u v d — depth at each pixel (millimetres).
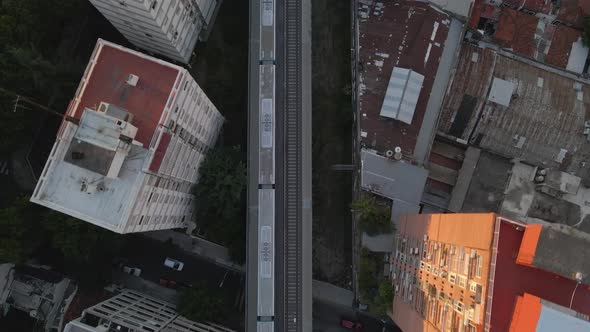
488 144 65062
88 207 43000
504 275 30672
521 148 64688
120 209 42969
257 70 63250
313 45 70125
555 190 62000
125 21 54219
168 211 54625
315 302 66938
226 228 62375
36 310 58906
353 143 65688
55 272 61469
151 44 59906
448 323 36906
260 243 60625
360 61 63469
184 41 60969
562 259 28500
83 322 53406
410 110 61219
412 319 47375
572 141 64562
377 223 60312
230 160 60438
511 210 62906
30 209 56500
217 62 68312
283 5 65250
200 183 60094
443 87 63312
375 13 64438
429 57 62875
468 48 66312
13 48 51312
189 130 52281
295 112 64062
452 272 37125
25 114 56656
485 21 68750
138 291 66375
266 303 59781
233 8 69812
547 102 65125
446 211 64812
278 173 62812
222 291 67000
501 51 67562
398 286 55250
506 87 64375
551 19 68125
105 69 45312
